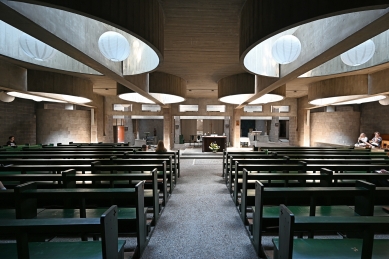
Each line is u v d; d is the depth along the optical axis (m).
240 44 3.46
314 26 3.53
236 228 3.06
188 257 2.40
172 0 3.23
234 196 4.00
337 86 6.67
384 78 5.73
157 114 12.72
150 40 3.01
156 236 2.83
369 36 2.73
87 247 1.79
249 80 6.74
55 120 10.53
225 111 12.87
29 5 2.41
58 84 6.34
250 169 3.45
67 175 2.75
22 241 1.35
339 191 2.20
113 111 12.23
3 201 2.96
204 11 3.52
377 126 10.57
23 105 10.62
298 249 1.77
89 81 7.55
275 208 2.69
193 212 3.60
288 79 4.87
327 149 6.90
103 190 2.22
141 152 5.86
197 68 6.44
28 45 3.42
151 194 3.26
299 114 12.52
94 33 3.81
